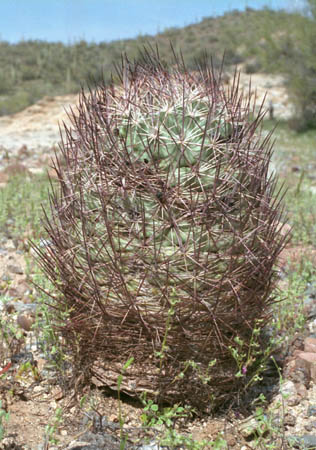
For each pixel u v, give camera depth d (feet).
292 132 54.85
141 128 8.19
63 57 132.87
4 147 46.09
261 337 10.38
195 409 8.83
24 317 11.85
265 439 8.39
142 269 8.14
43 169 31.91
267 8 60.03
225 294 8.25
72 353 9.77
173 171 8.03
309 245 18.26
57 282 9.00
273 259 8.81
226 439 8.36
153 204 8.05
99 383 9.14
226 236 8.17
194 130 8.21
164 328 8.27
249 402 9.32
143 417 8.33
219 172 8.03
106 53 133.69
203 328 8.36
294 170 34.47
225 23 150.10
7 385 9.68
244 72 82.38
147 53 9.45
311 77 57.72
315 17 55.67
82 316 8.79
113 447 8.10
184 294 8.11
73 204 8.66
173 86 8.80
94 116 8.64
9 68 121.90
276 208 8.83
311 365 10.48
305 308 13.10
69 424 8.74
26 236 18.84
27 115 70.85
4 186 27.96
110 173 8.23
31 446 8.13
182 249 7.96
